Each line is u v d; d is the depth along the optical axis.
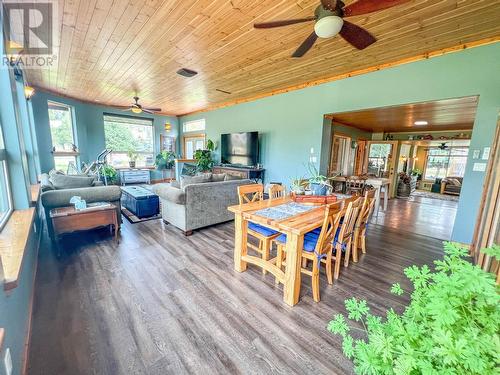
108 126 7.64
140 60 3.54
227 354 1.49
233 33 2.72
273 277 2.39
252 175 5.77
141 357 1.45
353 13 1.81
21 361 1.32
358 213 2.70
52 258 2.71
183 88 5.23
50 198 2.97
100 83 4.86
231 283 2.27
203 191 3.58
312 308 1.95
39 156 5.30
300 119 4.98
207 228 3.82
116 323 1.72
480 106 2.93
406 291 2.23
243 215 2.32
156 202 4.49
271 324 1.75
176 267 2.55
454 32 2.67
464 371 0.70
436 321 0.76
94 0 2.12
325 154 4.87
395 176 7.53
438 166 11.30
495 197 2.42
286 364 1.43
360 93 3.98
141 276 2.36
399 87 3.54
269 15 2.37
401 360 0.76
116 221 3.18
